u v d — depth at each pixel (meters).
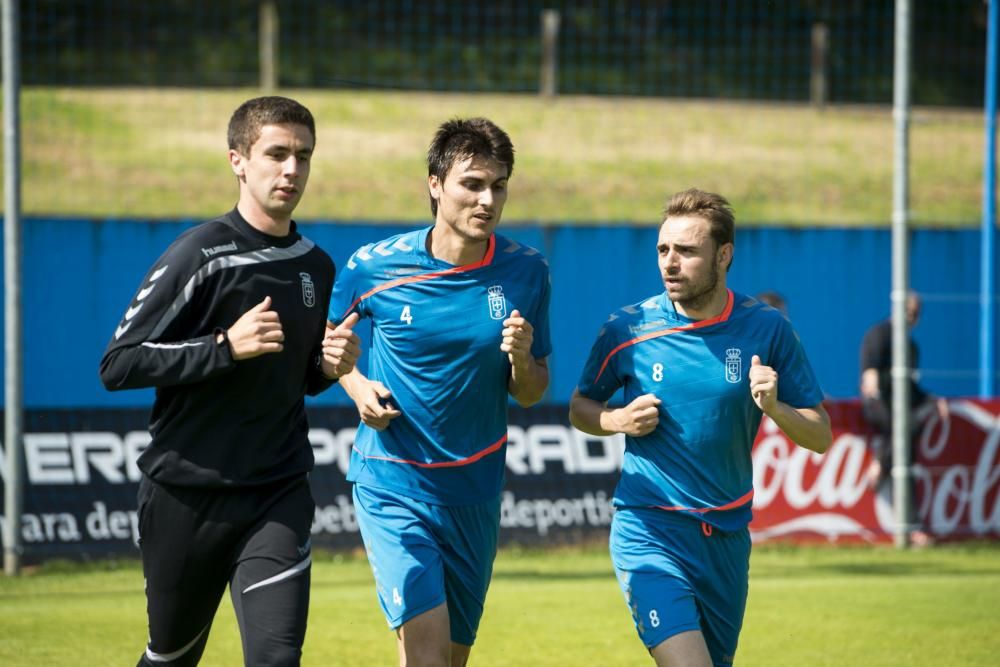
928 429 34.75
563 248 38.62
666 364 15.57
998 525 35.09
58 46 78.69
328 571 30.58
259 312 13.54
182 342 13.74
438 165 15.50
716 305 15.61
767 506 33.78
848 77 86.00
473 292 16.03
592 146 74.06
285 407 14.49
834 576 30.25
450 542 16.33
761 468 33.81
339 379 15.75
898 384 33.44
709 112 80.81
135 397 35.50
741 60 85.81
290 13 89.06
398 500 16.17
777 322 15.71
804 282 40.59
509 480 33.16
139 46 83.69
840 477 34.31
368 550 16.25
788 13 85.19
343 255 36.72
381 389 15.69
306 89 83.75
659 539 15.50
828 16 83.25
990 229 38.78
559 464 33.59
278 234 14.61
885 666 21.61
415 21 88.81
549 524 33.25
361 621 25.06
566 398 38.69
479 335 15.98
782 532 33.84
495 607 26.56
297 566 13.95
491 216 15.35
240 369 14.07
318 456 32.53
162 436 14.34
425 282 15.99
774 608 26.47
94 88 79.50
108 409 31.42
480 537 16.52
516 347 15.23
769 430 33.91
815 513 34.06
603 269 38.84
